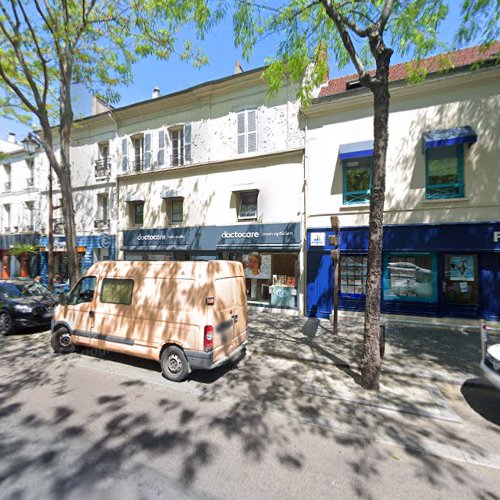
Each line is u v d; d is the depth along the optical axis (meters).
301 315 9.06
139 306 4.93
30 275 16.09
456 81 7.39
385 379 4.70
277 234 9.37
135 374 4.83
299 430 3.30
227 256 10.46
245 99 10.12
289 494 2.35
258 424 3.41
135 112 12.30
